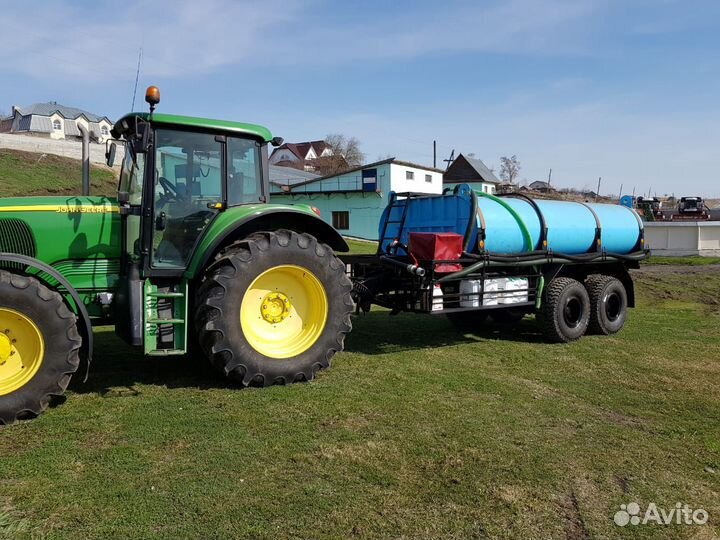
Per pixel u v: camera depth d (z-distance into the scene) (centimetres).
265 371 525
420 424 449
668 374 629
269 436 415
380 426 442
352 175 3350
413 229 807
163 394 502
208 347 515
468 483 358
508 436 435
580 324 815
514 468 381
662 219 4059
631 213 941
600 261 867
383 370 605
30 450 381
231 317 508
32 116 6569
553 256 801
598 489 361
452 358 677
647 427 469
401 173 3275
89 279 529
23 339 440
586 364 668
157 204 518
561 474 376
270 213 543
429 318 986
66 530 293
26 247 506
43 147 3338
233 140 559
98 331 778
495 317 945
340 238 610
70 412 452
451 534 305
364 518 315
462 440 421
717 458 412
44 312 437
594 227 865
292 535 296
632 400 536
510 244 762
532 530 312
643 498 352
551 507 336
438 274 698
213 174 545
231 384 534
